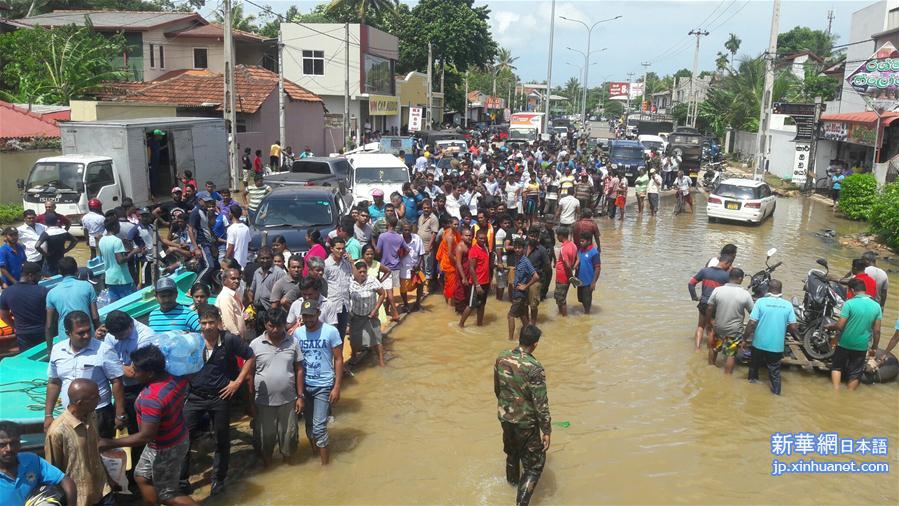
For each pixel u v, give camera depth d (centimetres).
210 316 616
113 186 1795
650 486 659
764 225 2316
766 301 882
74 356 570
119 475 577
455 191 1612
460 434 759
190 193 1474
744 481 673
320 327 683
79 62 3098
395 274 1166
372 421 788
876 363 934
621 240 1970
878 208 1978
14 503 445
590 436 761
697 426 790
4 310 766
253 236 1191
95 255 1262
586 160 3516
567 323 1174
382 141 3005
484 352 1021
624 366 976
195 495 630
